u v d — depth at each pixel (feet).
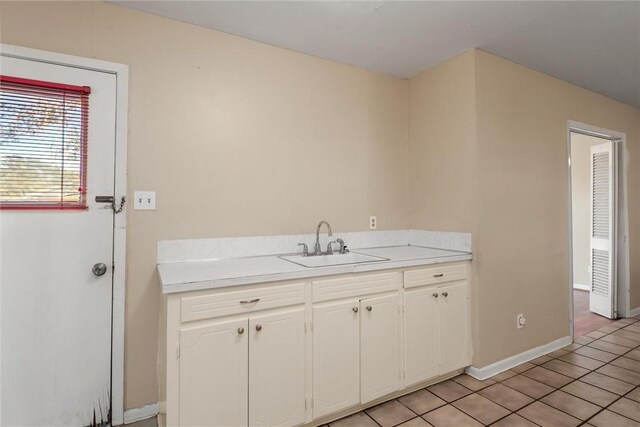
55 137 5.55
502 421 5.92
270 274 5.35
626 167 12.06
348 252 8.01
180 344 4.71
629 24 6.78
